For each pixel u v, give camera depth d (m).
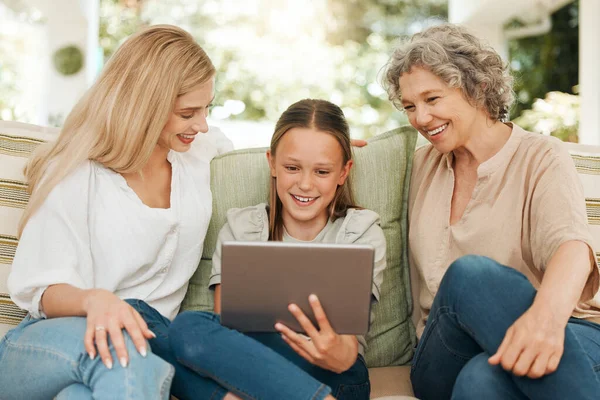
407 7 7.45
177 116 1.51
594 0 4.28
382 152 1.70
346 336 1.33
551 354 1.11
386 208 1.68
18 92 5.76
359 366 1.40
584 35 4.37
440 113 1.48
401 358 1.66
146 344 1.18
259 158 1.73
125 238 1.48
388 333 1.65
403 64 1.51
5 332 1.52
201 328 1.24
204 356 1.20
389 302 1.66
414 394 1.49
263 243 1.18
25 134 1.68
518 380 1.15
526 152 1.48
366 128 7.11
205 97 1.54
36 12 5.68
